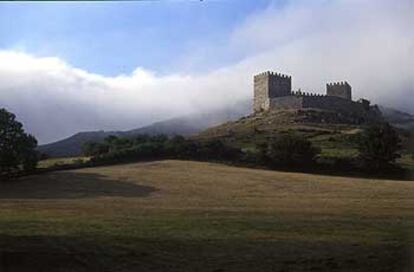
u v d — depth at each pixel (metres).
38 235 27.47
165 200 60.22
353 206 52.22
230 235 30.47
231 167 83.50
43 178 72.88
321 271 19.34
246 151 89.06
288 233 31.45
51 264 19.61
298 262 21.30
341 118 141.00
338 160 81.25
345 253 22.86
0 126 73.69
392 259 20.25
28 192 64.75
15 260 19.31
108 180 72.44
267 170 82.50
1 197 61.16
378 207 51.03
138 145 88.94
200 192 66.12
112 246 24.41
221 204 56.00
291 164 83.44
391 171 75.38
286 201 58.41
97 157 84.31
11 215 42.78
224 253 23.89
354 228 34.00
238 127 142.00
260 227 34.78
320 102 158.25
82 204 55.69
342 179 73.94
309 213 45.47
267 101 169.50
